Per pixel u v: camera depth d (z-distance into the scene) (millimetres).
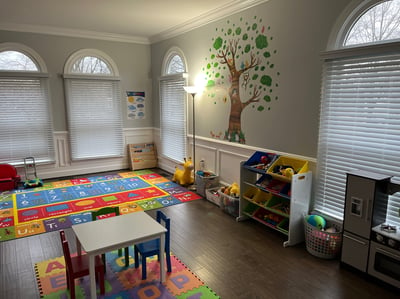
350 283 2367
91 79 5578
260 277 2453
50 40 5172
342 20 2609
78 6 3928
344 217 2510
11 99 4988
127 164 6273
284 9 3148
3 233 3236
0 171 4816
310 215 2912
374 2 2430
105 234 2174
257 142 3699
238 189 3787
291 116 3199
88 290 2285
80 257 2287
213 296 2213
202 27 4496
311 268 2582
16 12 4211
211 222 3545
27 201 4227
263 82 3506
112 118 5930
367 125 2533
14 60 4984
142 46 6039
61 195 4496
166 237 2502
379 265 2324
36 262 2678
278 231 3314
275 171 3135
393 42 2197
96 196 4449
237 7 3736
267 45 3398
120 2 3770
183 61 5062
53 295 2232
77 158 5672
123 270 2553
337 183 2822
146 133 6387
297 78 3084
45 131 5340
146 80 6195
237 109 3975
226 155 4285
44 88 5219
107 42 5668
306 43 2951
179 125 5355
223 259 2729
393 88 2342
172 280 2412
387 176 2367
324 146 2898
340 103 2719
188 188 4844
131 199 4328
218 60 4238
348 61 2574
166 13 4254
